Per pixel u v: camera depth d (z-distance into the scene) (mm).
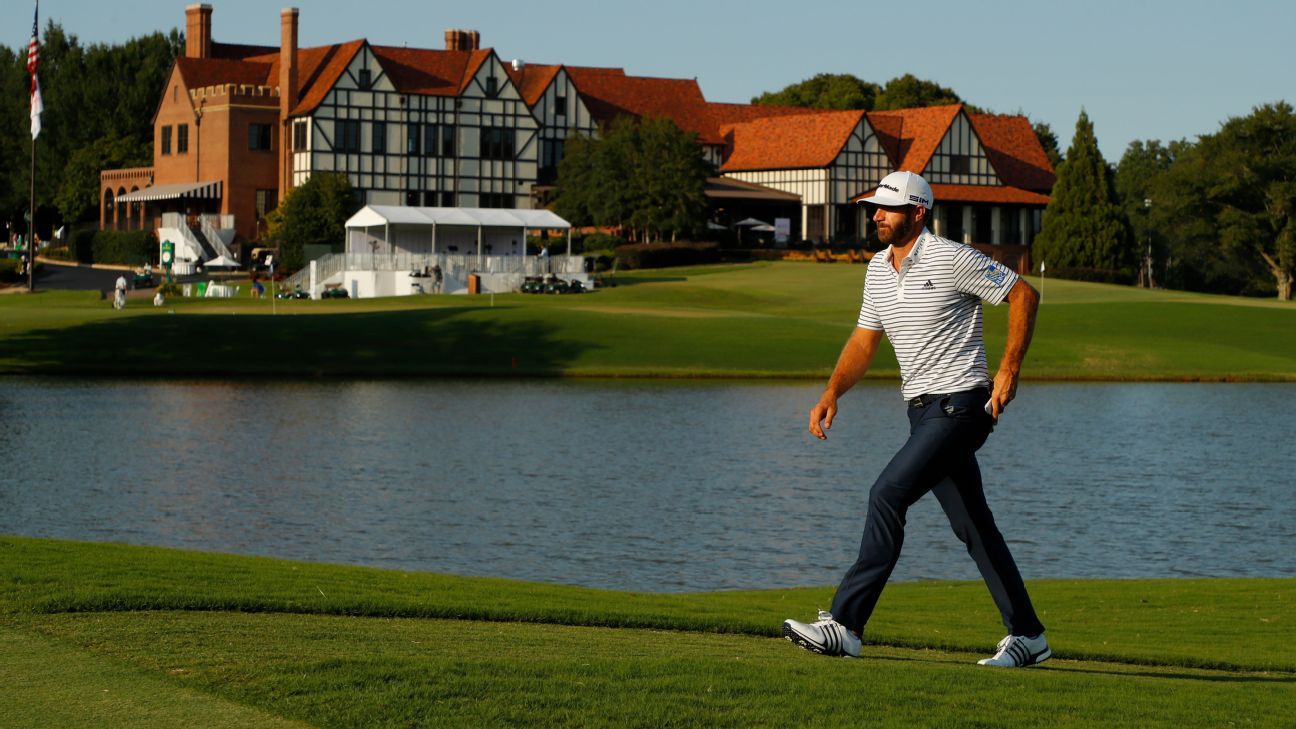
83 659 7934
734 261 91688
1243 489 28500
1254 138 109125
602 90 108125
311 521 23578
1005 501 26906
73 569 11828
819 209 100062
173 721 6648
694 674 7961
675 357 52656
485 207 95188
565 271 77688
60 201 108938
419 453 31703
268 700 7039
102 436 33219
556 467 30094
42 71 126625
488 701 7145
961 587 16609
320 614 10711
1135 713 7488
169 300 69688
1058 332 60750
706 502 26000
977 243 102375
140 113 116875
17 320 54812
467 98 94062
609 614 11406
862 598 8695
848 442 34812
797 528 23547
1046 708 7496
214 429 34844
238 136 91438
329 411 39031
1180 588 15969
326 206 83438
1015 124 113000
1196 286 131750
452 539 22250
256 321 56156
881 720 7090
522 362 51188
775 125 105688
